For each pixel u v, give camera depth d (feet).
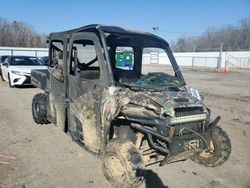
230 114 30.66
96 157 16.10
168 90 14.78
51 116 20.21
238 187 14.48
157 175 15.40
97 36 14.80
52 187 13.83
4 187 13.64
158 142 13.25
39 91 43.37
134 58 17.69
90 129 14.98
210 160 15.92
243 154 18.81
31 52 136.36
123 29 16.08
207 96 43.06
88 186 14.01
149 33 17.19
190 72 106.52
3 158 17.04
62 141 20.27
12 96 38.70
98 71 15.62
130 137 14.24
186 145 12.84
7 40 262.06
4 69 52.03
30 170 15.55
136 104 12.98
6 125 24.14
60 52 17.92
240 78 80.07
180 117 12.55
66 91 17.19
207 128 13.76
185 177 15.30
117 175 13.08
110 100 13.51
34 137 21.03
